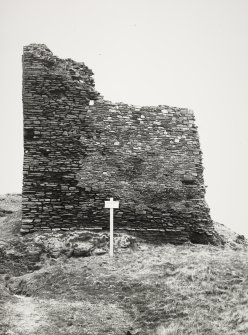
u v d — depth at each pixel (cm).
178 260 1695
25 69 2020
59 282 1495
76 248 1773
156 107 2134
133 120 2084
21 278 1573
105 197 1973
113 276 1527
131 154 2044
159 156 2069
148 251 1833
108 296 1388
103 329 1170
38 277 1545
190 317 1223
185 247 1928
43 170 1948
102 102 2070
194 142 2119
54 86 2027
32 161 1948
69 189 1953
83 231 1889
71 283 1481
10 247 1764
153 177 2039
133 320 1241
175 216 2014
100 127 2041
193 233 2020
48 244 1784
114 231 1942
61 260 1725
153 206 2005
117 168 2016
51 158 1966
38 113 1992
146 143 2070
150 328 1191
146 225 1981
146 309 1295
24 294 1459
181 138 2109
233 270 1532
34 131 1973
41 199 1922
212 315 1230
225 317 1215
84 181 1970
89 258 1738
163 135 2095
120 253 1791
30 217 1903
